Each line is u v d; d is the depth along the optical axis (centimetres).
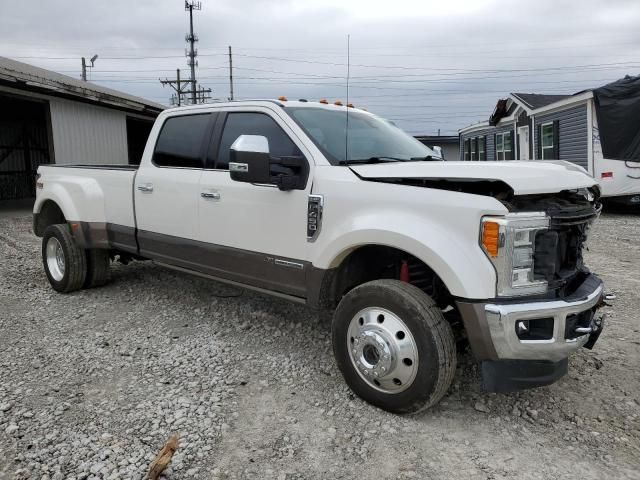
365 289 329
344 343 344
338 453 290
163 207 485
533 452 292
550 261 301
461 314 297
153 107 1923
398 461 283
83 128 1619
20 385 365
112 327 484
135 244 525
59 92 1448
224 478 269
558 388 367
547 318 296
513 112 2061
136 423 317
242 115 436
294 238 379
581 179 321
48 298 577
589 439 306
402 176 325
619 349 435
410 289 316
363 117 466
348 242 339
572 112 1484
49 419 321
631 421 325
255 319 503
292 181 373
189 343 444
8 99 1603
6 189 1905
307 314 516
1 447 292
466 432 311
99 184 559
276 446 296
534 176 297
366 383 335
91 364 401
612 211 1420
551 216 300
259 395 355
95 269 591
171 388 363
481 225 291
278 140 403
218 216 432
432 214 307
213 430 311
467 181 300
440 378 303
